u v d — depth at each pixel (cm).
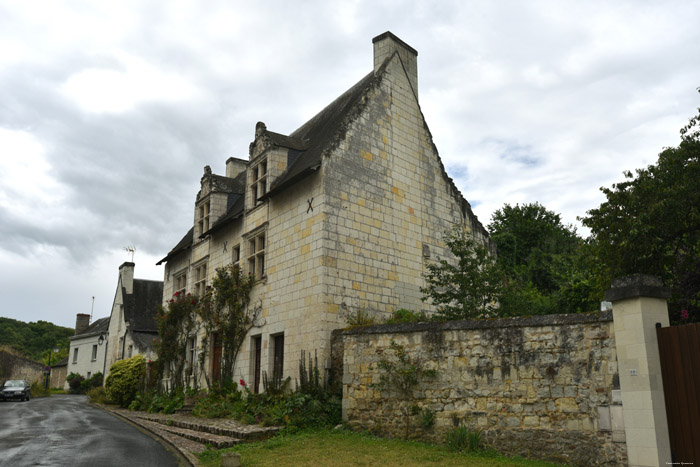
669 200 1120
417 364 1094
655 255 1174
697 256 1205
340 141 1576
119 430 1391
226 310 1819
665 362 793
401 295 1622
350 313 1480
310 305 1470
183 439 1214
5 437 1201
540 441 919
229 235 1992
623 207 1248
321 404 1257
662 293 827
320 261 1463
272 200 1723
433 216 1805
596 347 895
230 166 2542
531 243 2789
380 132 1697
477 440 965
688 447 752
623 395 814
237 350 1748
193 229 2456
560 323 941
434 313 1630
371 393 1159
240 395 1622
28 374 3969
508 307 1458
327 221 1492
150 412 1886
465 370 1031
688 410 759
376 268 1576
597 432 866
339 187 1542
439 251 1786
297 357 1480
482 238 1973
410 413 1078
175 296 2244
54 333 6456
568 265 2412
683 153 1182
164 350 2159
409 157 1775
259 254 1773
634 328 814
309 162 1605
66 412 1905
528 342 969
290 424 1209
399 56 1838
